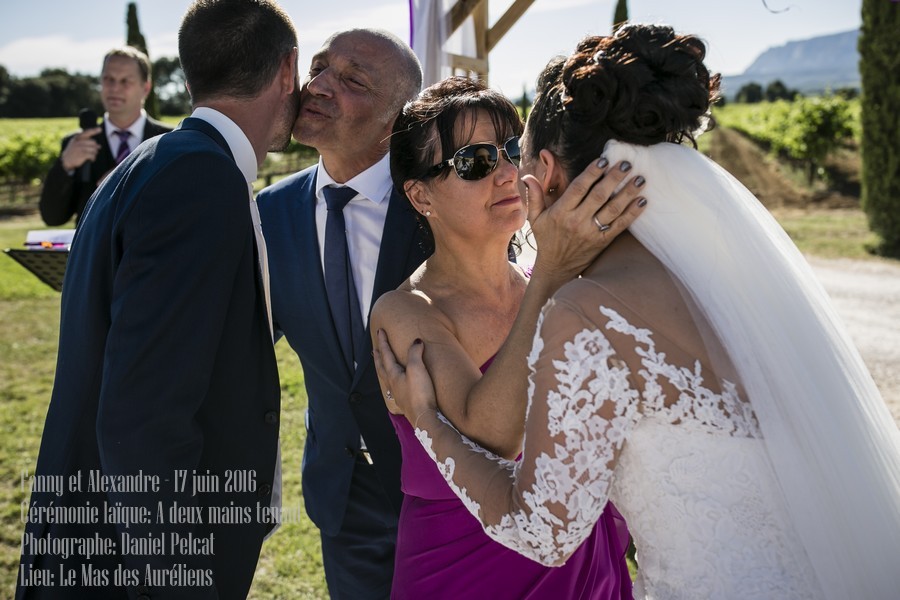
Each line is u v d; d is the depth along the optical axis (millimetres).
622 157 1292
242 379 1921
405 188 1993
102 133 5496
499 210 1890
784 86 56844
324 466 2568
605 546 1768
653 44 1295
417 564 1776
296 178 2646
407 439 1778
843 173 18703
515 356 1461
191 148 1783
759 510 1264
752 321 1255
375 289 2354
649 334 1247
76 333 1852
